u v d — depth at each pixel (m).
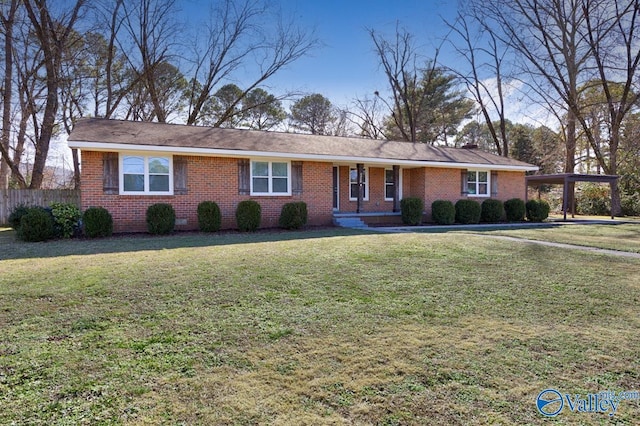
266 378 2.74
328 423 2.23
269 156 13.25
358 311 4.14
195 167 12.55
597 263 6.70
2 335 3.47
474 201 16.38
